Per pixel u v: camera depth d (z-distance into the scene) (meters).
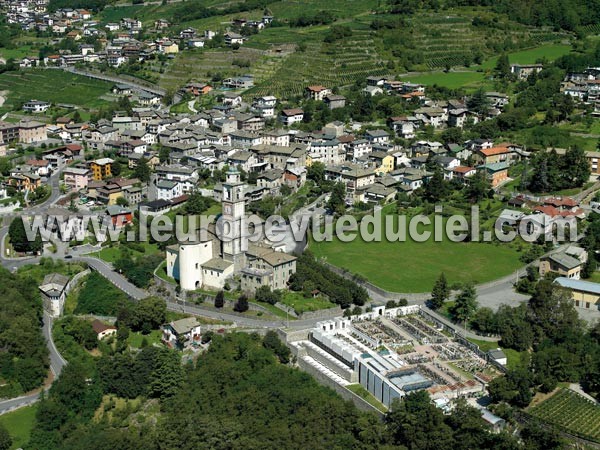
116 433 199.38
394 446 186.75
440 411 188.75
